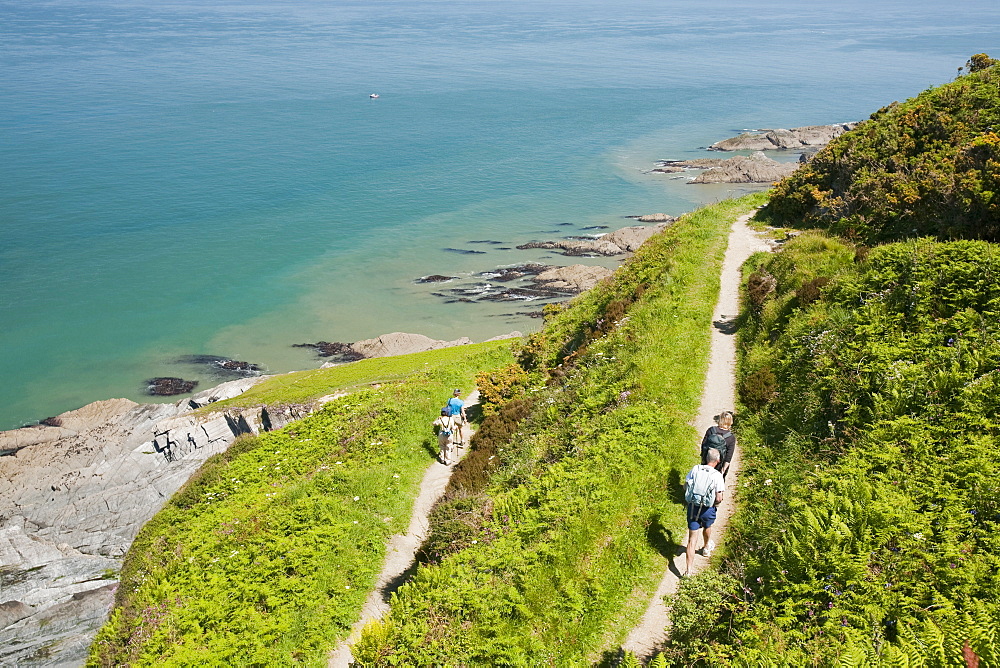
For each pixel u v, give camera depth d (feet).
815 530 38.58
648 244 139.44
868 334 58.90
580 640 39.60
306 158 505.25
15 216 366.84
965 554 33.96
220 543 69.26
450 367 131.95
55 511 162.30
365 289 296.30
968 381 46.98
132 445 180.34
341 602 57.67
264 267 317.01
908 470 41.75
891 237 92.79
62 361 238.27
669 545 46.19
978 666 27.58
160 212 383.04
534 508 51.55
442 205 406.82
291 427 114.21
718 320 86.84
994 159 90.02
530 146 558.15
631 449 55.62
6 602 129.39
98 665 54.70
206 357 242.58
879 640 30.73
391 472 81.00
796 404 57.06
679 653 35.99
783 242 115.85
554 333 119.96
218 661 49.65
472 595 43.09
